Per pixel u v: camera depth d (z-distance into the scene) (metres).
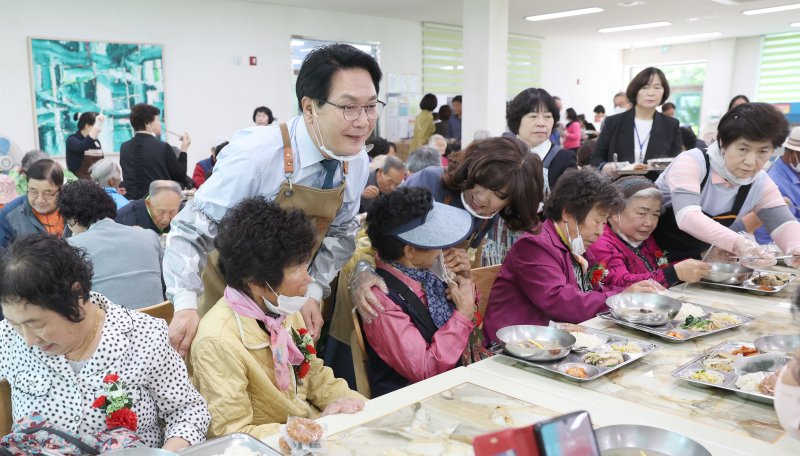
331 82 1.59
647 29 10.83
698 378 1.43
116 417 1.23
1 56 5.90
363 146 1.87
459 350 1.76
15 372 1.28
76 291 1.17
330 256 1.97
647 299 2.01
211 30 7.32
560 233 2.09
